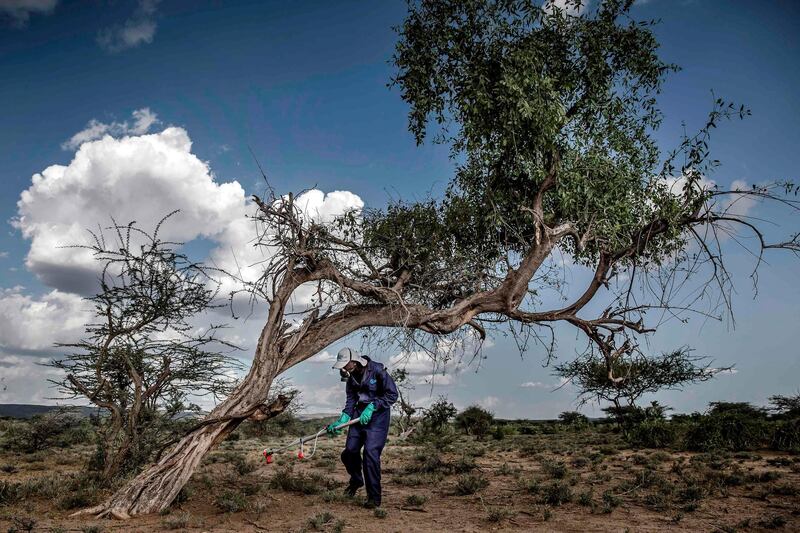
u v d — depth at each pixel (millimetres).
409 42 11148
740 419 19594
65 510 7465
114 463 9211
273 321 8789
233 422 8133
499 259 10484
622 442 22500
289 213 9008
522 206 10117
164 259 9281
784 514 7684
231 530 6426
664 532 6555
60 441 18594
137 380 9352
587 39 10766
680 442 20344
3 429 22562
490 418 29688
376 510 7359
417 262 10703
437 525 6898
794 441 18172
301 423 31344
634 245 10984
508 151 10406
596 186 10516
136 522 6801
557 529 6754
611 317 11016
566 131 10641
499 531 6617
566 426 37625
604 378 12438
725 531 6602
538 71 10500
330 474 12469
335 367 8094
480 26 10773
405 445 22312
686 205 10523
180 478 7617
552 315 10750
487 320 11195
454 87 10938
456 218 11125
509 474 12414
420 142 11398
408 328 9891
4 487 7980
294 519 7086
